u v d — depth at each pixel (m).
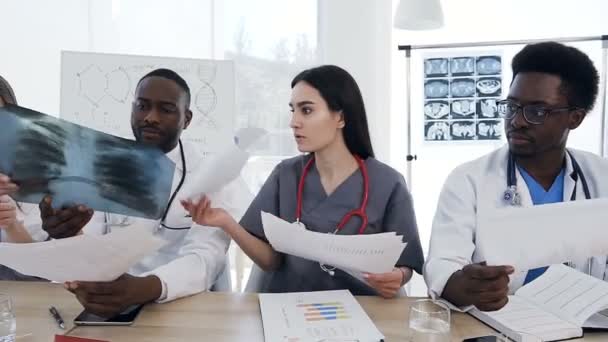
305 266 1.17
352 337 0.74
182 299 0.94
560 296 0.87
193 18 2.17
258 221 1.23
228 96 1.51
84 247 0.73
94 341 0.70
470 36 2.31
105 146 0.82
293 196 1.23
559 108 1.00
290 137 2.20
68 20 2.20
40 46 2.21
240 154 0.94
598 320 0.79
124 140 0.83
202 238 1.16
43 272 0.79
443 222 1.10
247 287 1.29
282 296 0.95
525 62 1.04
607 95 2.01
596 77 1.03
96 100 1.49
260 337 0.76
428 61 2.32
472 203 1.12
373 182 1.20
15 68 2.22
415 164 2.37
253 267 1.30
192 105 1.48
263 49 2.19
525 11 2.26
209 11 2.17
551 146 1.05
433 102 2.33
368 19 2.19
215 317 0.84
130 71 1.49
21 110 0.79
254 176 2.16
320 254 0.90
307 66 2.20
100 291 0.81
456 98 2.31
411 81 2.32
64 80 1.48
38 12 2.20
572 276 0.94
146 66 1.49
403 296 0.98
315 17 2.19
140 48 2.19
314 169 1.25
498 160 1.17
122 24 2.18
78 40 2.20
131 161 0.83
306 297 0.94
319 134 1.15
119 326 0.80
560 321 0.78
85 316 0.83
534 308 0.85
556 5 2.24
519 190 1.10
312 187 1.22
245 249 1.17
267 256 1.21
